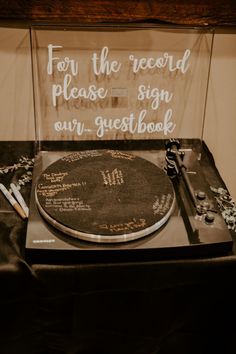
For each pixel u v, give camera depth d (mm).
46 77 1140
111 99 1167
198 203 954
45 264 858
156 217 883
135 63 1145
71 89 1152
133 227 857
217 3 1104
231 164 1392
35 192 958
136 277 883
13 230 938
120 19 1111
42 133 1183
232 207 1033
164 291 921
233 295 959
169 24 1127
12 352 1006
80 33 1111
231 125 1322
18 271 854
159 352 1054
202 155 1213
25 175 1102
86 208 896
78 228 847
